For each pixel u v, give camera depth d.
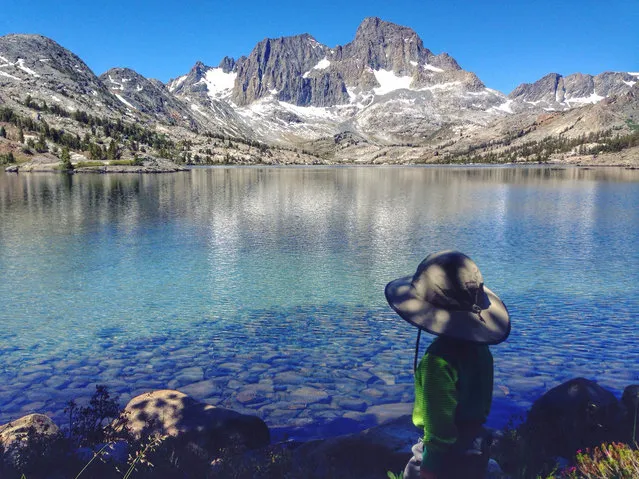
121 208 42.97
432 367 2.46
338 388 8.72
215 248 23.50
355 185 84.69
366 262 20.28
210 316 13.29
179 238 26.41
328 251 22.69
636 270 18.25
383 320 12.88
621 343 10.83
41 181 94.69
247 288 16.20
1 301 14.82
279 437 6.88
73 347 10.98
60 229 29.75
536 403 5.64
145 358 10.34
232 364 9.95
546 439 5.03
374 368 9.69
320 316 13.25
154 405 6.38
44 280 17.38
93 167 151.12
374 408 7.88
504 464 4.62
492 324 2.48
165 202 49.38
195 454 5.06
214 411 6.24
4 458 4.66
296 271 18.70
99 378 9.30
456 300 2.45
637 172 139.50
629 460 3.52
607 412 5.00
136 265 19.78
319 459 5.11
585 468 3.73
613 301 14.23
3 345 11.16
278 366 9.83
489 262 19.98
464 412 2.50
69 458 4.71
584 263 19.62
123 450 5.11
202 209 42.28
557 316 12.87
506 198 53.31
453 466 2.50
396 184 87.62
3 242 25.11
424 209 42.03
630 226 30.19
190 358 10.30
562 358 9.95
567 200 49.69
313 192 66.00
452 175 134.88
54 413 7.84
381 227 30.62
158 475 4.41
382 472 4.79
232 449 5.42
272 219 34.97
